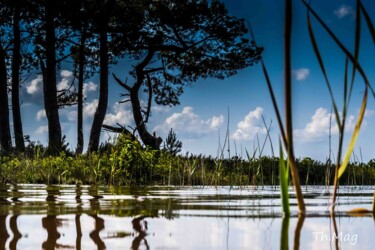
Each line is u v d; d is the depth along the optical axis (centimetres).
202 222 241
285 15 246
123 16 1975
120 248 167
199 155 1291
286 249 171
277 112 275
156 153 1289
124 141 1032
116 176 900
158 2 2028
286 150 279
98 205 345
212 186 787
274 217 267
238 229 216
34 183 840
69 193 508
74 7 1869
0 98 1970
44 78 2164
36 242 177
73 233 200
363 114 277
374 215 283
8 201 385
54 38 1922
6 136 1950
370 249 174
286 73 255
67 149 1543
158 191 571
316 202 393
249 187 745
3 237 188
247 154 797
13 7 1903
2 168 973
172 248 169
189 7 1988
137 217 261
